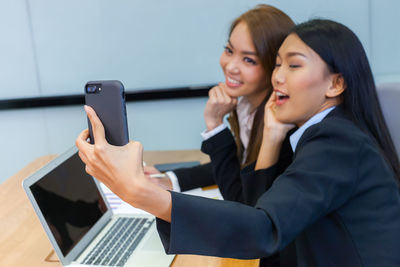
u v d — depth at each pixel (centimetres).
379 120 107
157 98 319
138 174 77
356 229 96
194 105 322
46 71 331
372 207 95
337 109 105
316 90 104
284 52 106
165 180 166
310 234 101
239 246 80
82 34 321
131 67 322
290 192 84
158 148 335
